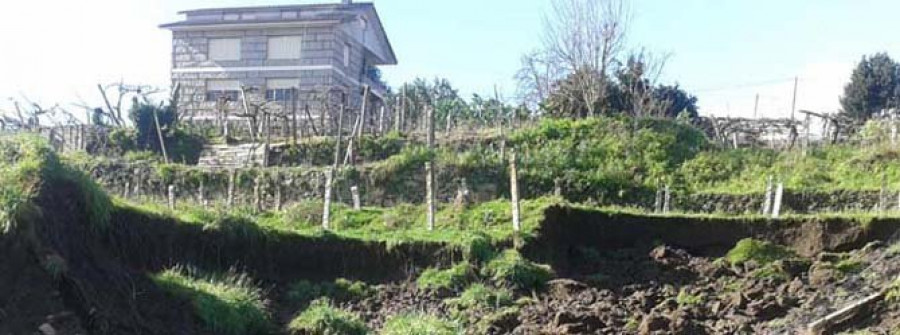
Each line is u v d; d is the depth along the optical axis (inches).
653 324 474.0
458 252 588.7
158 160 1034.1
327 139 1042.7
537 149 1001.5
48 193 417.4
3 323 353.4
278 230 579.2
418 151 941.2
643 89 1275.8
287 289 546.3
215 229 543.8
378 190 907.4
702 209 885.8
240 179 928.9
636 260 658.8
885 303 435.5
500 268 569.3
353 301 543.5
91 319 378.9
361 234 620.4
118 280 418.9
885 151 943.7
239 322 446.9
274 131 1156.5
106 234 462.3
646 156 992.9
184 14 1571.1
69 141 1080.8
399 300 546.6
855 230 654.5
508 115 1215.6
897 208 770.2
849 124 1095.6
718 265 629.9
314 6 1567.4
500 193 906.1
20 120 1038.4
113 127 1103.0
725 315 498.3
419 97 1398.9
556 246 661.9
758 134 1084.5
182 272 502.0
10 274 372.2
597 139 1024.2
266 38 1523.1
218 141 1104.2
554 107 1251.8
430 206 690.2
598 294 561.6
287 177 923.4
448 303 532.1
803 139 1046.4
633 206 903.7
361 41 1660.9
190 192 930.7
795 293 530.3
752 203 873.5
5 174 410.6
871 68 1499.8
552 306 529.7
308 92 1278.3
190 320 426.0
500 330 485.4
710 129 1170.6
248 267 551.8
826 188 866.1
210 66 1530.5
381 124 1123.9
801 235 673.0
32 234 385.7
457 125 1179.3
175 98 1170.6
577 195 918.4
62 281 382.6
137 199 759.1
